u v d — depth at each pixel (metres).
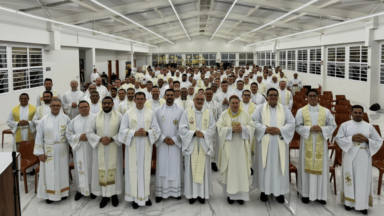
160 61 35.69
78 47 17.03
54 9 11.80
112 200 4.48
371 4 11.29
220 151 4.46
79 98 7.76
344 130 4.20
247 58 35.41
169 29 24.03
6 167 1.98
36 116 5.86
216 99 7.73
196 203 4.51
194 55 35.62
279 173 4.35
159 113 4.54
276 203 4.48
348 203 4.18
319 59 18.08
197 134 4.27
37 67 12.77
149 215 4.13
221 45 35.09
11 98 10.75
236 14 18.03
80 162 4.51
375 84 12.88
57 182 4.45
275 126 4.36
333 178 5.29
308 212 4.18
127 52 28.92
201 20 23.64
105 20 16.11
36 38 12.07
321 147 4.30
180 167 4.64
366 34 12.62
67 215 4.16
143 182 4.26
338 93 15.98
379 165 4.75
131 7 12.95
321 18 15.10
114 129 4.39
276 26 19.44
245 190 4.35
